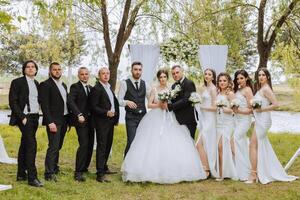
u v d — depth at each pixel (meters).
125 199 6.06
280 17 12.73
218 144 7.40
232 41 13.62
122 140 12.05
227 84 7.46
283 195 6.18
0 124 16.55
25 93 6.40
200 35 13.16
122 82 7.66
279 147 11.38
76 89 7.06
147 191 6.50
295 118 22.69
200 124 7.60
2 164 8.48
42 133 13.03
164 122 7.25
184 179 7.05
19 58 21.39
